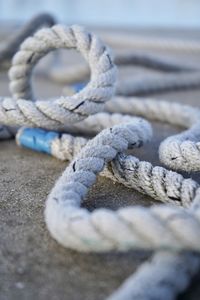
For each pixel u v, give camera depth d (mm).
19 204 472
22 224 440
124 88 820
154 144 600
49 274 383
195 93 874
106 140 478
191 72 1054
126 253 398
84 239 365
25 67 594
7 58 917
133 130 508
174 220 344
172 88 889
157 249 360
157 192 460
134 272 382
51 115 520
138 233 348
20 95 613
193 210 362
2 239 421
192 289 359
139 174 470
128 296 336
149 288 340
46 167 548
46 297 365
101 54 542
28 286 374
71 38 551
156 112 683
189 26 2162
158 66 1048
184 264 353
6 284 376
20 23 2156
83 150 470
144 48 1431
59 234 383
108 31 1897
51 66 1019
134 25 2195
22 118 526
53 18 967
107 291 367
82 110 519
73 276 380
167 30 1979
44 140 563
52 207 400
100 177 514
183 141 513
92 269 385
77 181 442
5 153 585
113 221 352
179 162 494
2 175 531
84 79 938
